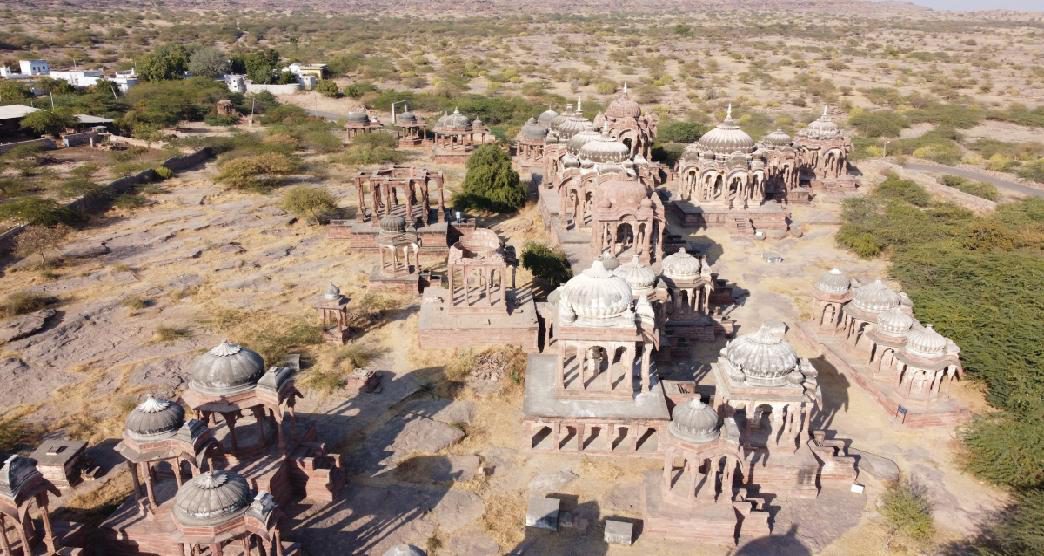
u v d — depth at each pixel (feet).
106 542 77.61
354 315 135.64
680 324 128.57
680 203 200.75
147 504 79.77
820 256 175.11
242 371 84.23
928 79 500.33
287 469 87.10
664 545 81.35
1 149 255.91
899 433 102.32
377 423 102.58
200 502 67.05
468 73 511.40
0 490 69.21
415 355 121.39
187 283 149.69
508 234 187.62
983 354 112.27
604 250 149.48
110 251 166.61
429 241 170.71
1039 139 329.72
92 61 532.32
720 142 197.36
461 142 276.41
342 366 116.47
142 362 116.26
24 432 96.84
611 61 594.24
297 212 191.52
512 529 83.41
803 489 89.20
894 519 84.69
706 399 103.91
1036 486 88.48
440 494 88.69
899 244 174.19
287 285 150.00
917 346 102.89
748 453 91.15
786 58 615.98
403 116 298.76
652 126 231.91
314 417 103.60
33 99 325.62
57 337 123.13
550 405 98.68
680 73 529.04
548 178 209.56
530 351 123.34
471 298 131.13
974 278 137.28
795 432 90.94
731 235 187.42
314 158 272.92
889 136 336.90
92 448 94.84
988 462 92.27
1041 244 161.79
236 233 182.70
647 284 118.01
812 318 134.00
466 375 114.83
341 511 85.51
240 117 363.35
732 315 140.97
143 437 76.07
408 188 172.86
